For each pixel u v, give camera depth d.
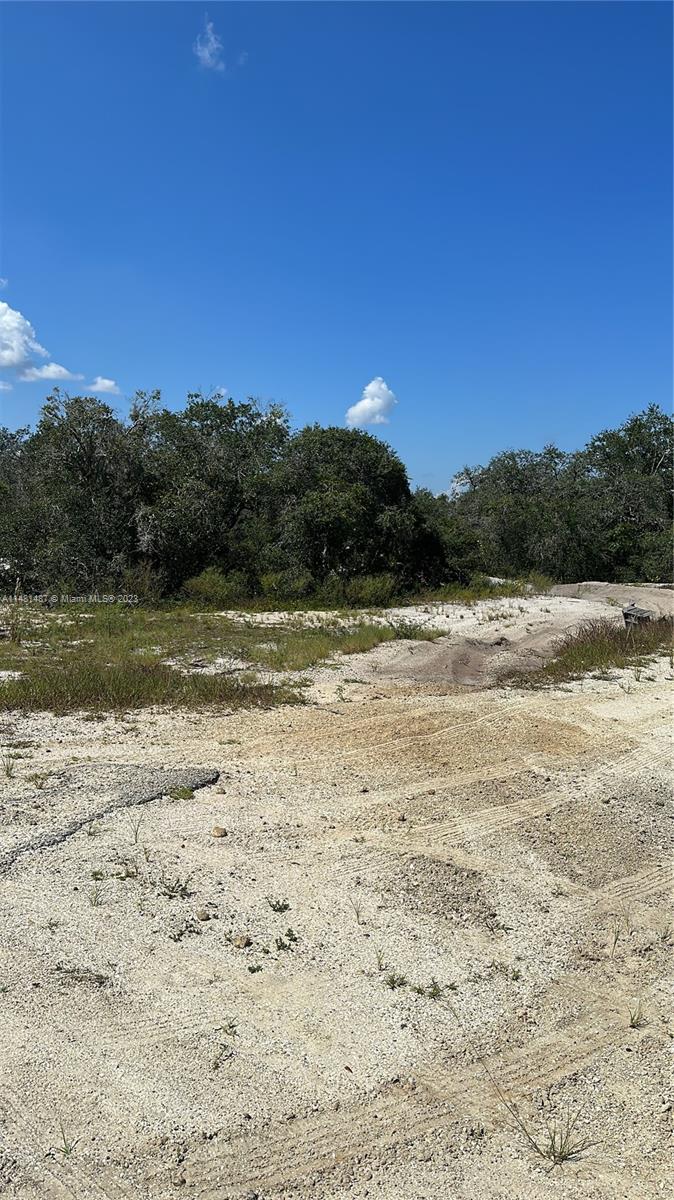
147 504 21.55
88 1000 3.73
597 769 7.54
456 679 11.57
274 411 27.89
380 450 25.80
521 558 29.72
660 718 9.41
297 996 3.87
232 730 8.33
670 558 29.48
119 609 17.67
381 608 19.81
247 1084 3.26
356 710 9.33
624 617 16.39
